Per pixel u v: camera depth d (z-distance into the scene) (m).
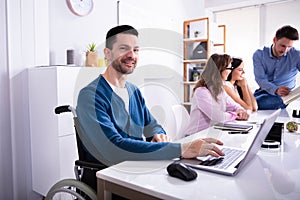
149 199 0.65
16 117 1.84
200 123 1.68
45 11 1.93
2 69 1.77
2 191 1.83
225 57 1.84
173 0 3.45
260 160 0.89
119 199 0.88
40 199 2.01
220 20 4.06
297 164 0.85
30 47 1.86
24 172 1.92
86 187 0.89
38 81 1.80
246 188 0.65
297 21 3.37
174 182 0.69
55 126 1.70
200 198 0.59
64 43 2.14
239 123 1.66
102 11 2.45
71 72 1.72
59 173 1.70
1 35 1.74
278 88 2.22
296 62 2.37
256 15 3.69
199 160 0.86
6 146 1.84
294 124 1.41
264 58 2.42
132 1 2.79
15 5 1.77
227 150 0.99
